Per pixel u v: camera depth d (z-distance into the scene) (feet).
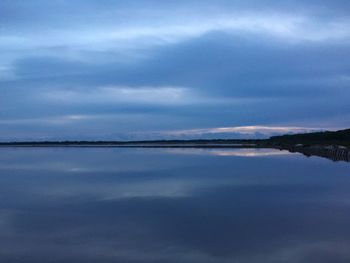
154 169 127.24
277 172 113.70
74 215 58.95
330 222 52.42
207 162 155.43
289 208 61.72
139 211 61.05
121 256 40.57
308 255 39.75
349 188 81.20
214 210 61.05
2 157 216.95
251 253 40.81
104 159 186.70
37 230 50.83
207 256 40.19
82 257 40.42
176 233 48.49
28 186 89.92
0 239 46.88
